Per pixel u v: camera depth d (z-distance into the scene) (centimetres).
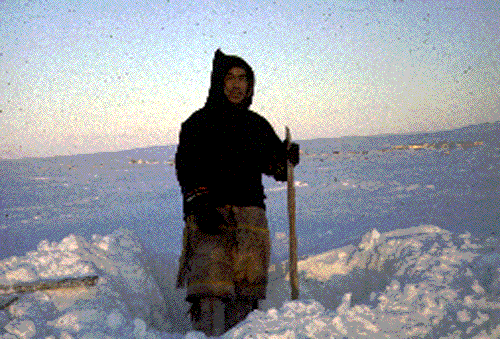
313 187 1320
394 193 1096
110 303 325
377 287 390
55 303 320
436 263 357
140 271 392
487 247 375
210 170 364
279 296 426
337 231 721
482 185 1096
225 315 360
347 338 269
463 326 280
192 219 357
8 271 350
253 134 375
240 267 357
